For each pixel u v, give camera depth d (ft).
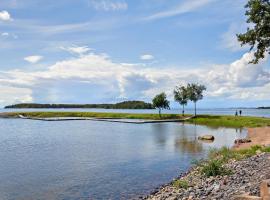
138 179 91.25
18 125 361.71
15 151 155.74
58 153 147.02
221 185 62.85
